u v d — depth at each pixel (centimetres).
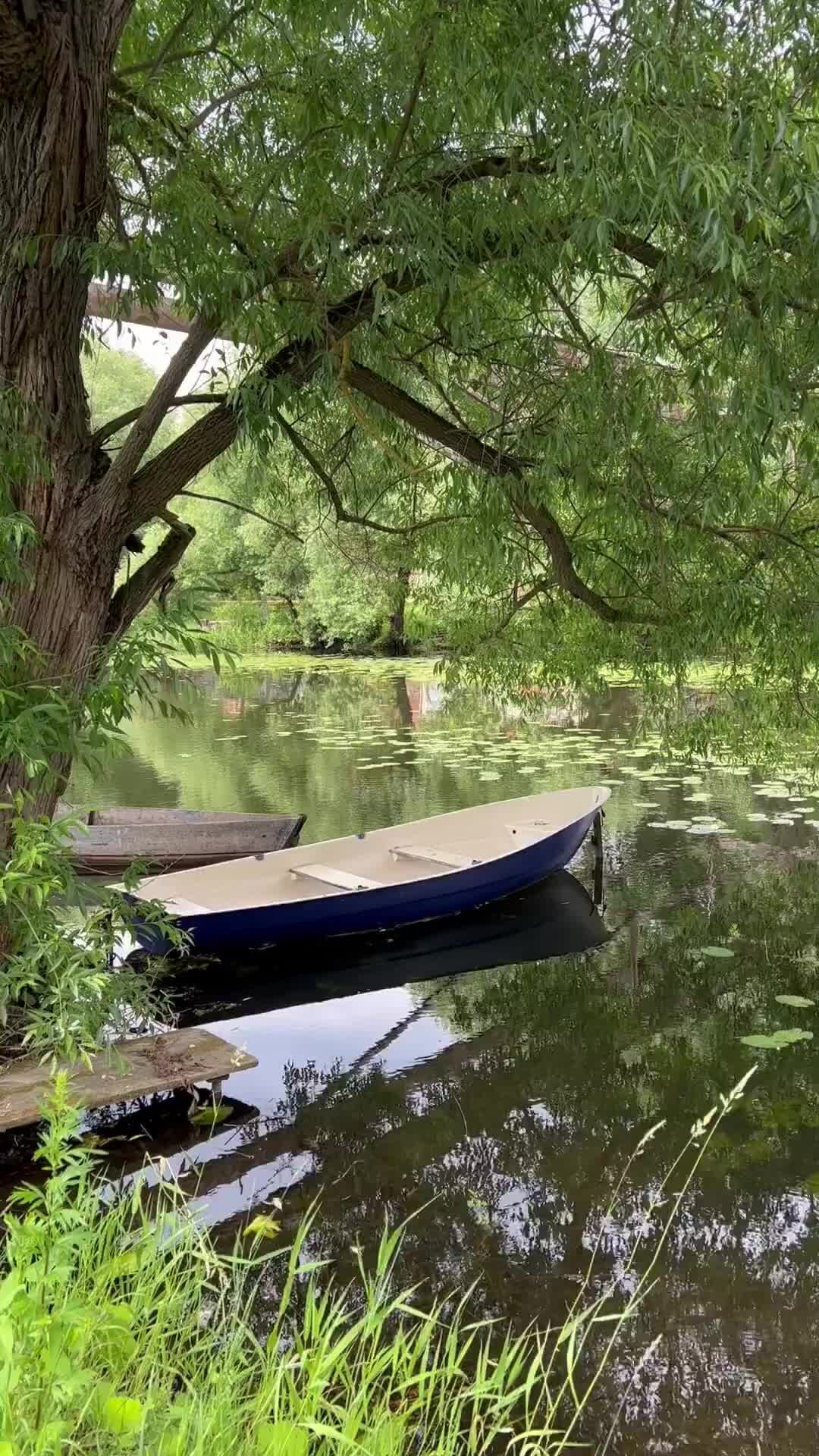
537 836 695
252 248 338
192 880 581
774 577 431
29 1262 145
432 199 322
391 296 333
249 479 472
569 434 349
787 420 320
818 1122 368
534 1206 317
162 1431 132
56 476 338
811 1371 244
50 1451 115
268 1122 375
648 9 271
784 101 265
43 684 331
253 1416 154
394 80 317
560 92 280
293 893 604
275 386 335
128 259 309
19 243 315
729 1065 419
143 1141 359
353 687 1912
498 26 290
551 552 448
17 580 312
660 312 343
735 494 392
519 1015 479
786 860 725
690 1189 325
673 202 246
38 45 296
